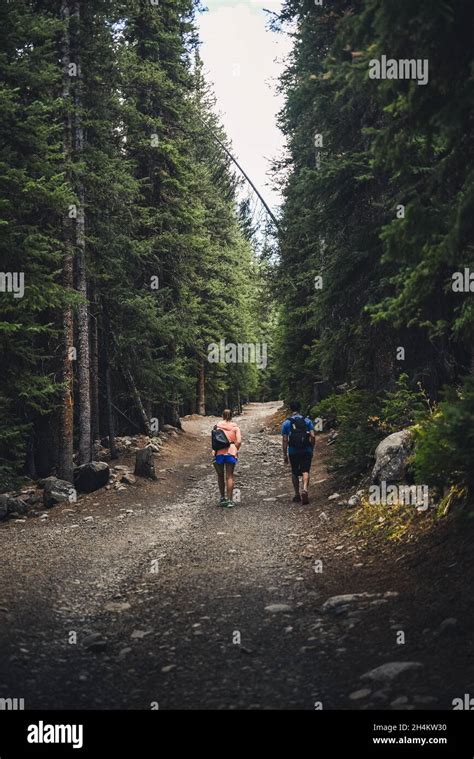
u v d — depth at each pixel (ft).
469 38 16.94
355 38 17.98
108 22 56.13
